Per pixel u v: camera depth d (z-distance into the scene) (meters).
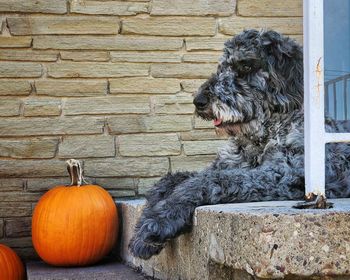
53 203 4.50
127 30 5.12
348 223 2.18
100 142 5.06
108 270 4.26
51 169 4.99
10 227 4.93
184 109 5.18
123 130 5.10
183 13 5.19
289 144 3.36
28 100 4.98
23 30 4.98
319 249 2.16
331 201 2.71
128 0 5.13
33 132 4.97
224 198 2.86
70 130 5.02
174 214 2.79
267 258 2.13
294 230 2.15
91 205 4.50
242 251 2.24
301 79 3.68
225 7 5.24
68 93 5.04
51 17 5.03
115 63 5.11
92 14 5.08
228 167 3.67
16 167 4.94
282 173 2.99
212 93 3.72
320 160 2.34
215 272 2.53
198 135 5.18
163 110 5.15
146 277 3.79
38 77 5.01
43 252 4.51
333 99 3.66
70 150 5.02
